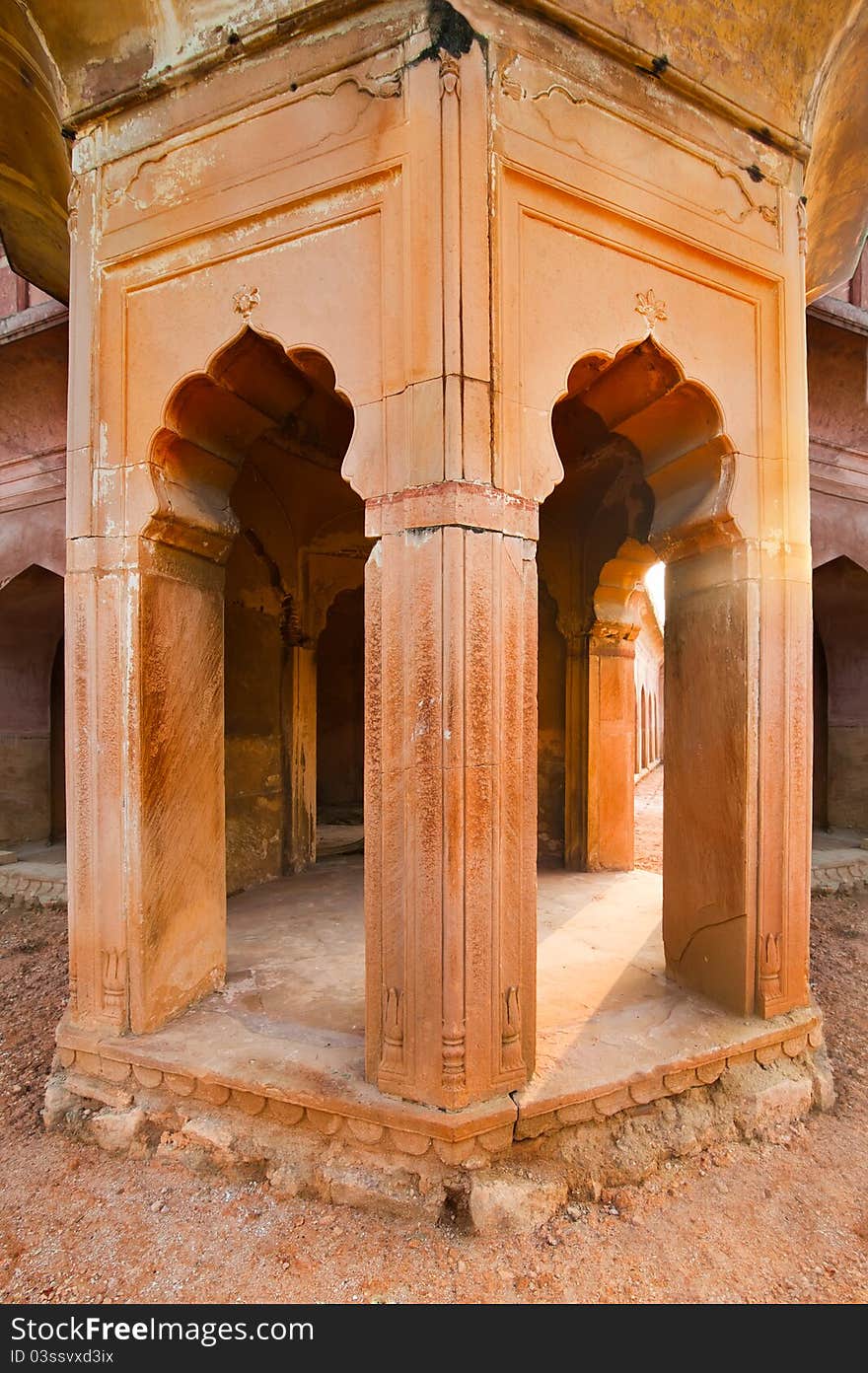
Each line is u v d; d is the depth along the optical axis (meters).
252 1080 2.64
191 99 2.93
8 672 7.56
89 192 3.17
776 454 3.28
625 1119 2.69
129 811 3.02
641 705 18.25
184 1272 2.24
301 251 2.73
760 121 3.19
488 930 2.47
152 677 3.07
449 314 2.41
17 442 6.73
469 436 2.41
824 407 6.49
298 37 2.73
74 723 3.13
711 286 3.11
